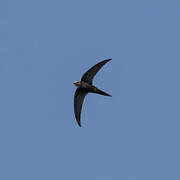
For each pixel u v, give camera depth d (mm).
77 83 22875
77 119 23484
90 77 22594
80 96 23312
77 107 23453
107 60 22016
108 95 23203
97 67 22281
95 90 22953
